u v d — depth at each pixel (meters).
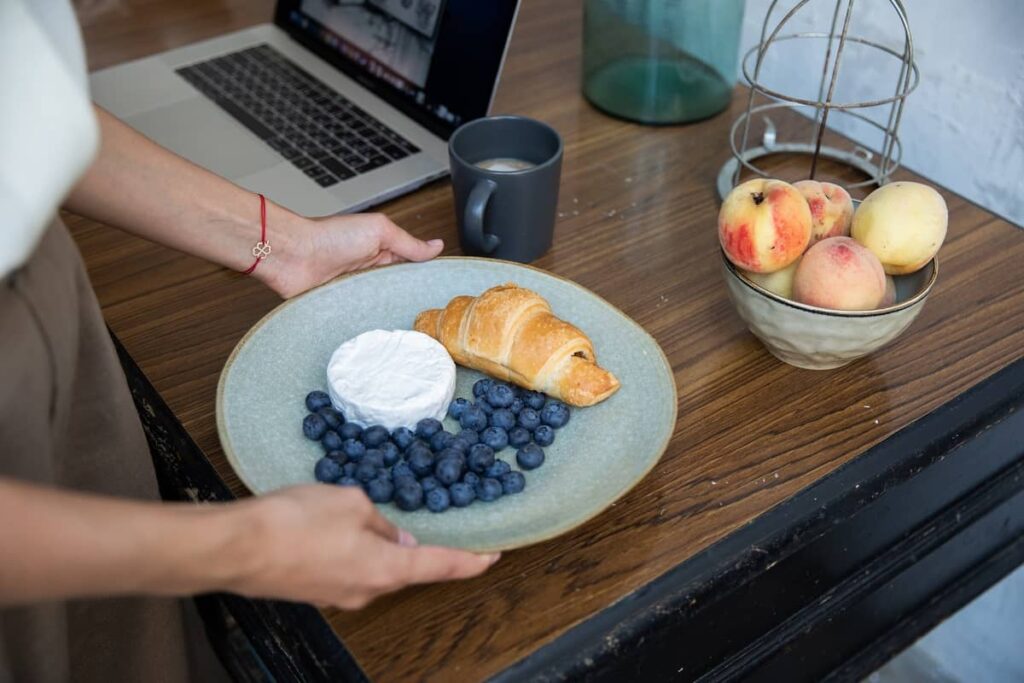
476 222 0.76
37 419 0.52
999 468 0.75
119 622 0.68
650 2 0.95
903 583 0.76
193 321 0.77
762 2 1.09
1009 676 1.17
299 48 1.15
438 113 0.96
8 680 0.56
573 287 0.71
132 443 0.65
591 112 1.05
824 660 0.75
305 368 0.67
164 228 0.68
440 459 0.57
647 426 0.60
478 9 0.90
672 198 0.91
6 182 0.42
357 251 0.76
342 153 0.95
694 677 0.64
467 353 0.66
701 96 1.01
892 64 0.99
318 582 0.44
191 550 0.39
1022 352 0.72
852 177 0.92
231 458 0.57
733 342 0.74
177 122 1.01
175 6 1.29
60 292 0.55
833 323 0.63
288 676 0.66
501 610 0.54
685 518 0.60
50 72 0.43
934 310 0.76
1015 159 0.92
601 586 0.56
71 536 0.37
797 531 0.59
